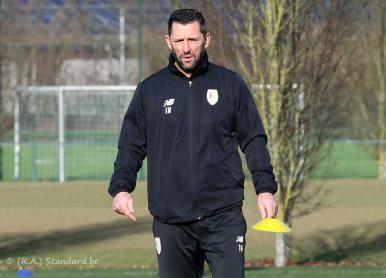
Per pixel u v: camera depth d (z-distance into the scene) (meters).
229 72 15.69
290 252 38.03
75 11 97.25
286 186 36.75
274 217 14.98
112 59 94.38
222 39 37.06
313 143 37.16
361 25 41.88
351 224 48.78
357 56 38.50
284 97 36.41
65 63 96.94
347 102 39.16
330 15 36.41
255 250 41.06
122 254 39.56
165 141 15.55
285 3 36.00
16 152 81.75
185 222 15.52
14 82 94.88
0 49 93.12
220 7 37.16
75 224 49.38
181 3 38.16
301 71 36.47
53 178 82.62
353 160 94.94
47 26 97.06
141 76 72.12
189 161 15.42
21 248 41.12
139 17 71.81
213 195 15.46
